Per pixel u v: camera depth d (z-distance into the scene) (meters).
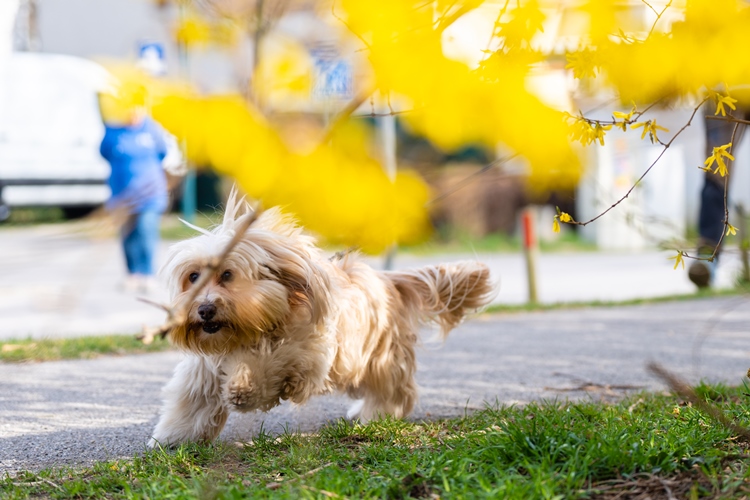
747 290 5.60
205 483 3.91
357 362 5.37
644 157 18.42
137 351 8.93
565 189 2.52
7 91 20.88
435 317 6.35
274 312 4.75
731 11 2.84
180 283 4.88
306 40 2.31
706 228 11.38
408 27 2.47
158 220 13.72
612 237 21.88
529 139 2.38
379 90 2.49
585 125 3.29
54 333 10.57
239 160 2.26
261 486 3.93
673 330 10.00
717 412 4.13
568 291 15.13
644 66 2.89
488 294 6.44
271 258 4.84
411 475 3.91
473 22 2.97
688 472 3.84
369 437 5.09
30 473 4.51
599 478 3.83
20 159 21.23
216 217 5.25
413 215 2.54
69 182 21.89
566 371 7.66
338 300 5.12
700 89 3.63
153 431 5.66
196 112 2.22
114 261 18.08
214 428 5.11
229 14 2.24
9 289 14.26
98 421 6.01
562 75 2.93
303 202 2.37
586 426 4.61
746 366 7.75
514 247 20.53
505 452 4.11
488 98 2.37
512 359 8.28
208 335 4.73
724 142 7.67
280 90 2.27
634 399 6.00
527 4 2.64
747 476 3.67
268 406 4.95
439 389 6.95
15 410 6.35
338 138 2.39
